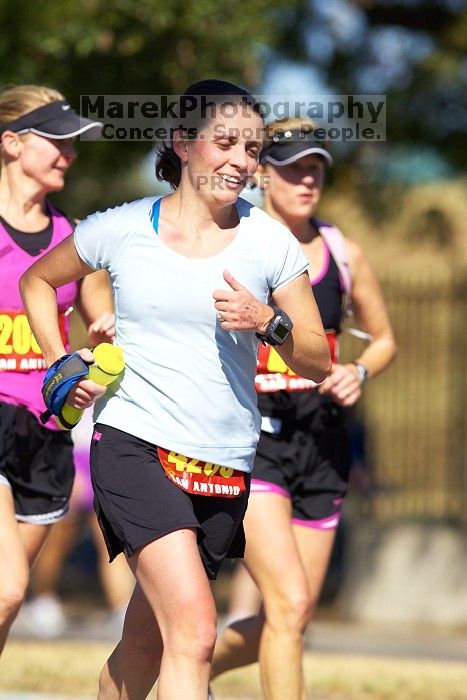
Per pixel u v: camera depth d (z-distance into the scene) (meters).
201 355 13.48
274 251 13.62
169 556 13.26
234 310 12.94
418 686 24.72
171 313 13.39
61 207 41.03
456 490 40.50
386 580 40.06
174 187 14.20
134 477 13.53
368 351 19.45
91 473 13.95
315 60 40.28
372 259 51.91
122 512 13.52
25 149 17.42
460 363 40.22
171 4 32.75
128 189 47.16
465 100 40.56
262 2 34.22
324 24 40.41
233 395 13.68
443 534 39.94
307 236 19.02
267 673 17.20
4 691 23.80
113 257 13.73
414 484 42.41
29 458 17.25
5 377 17.12
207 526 14.09
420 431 46.34
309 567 18.52
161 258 13.45
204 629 13.06
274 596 17.27
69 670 25.92
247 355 13.72
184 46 33.78
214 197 13.32
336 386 18.34
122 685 14.85
